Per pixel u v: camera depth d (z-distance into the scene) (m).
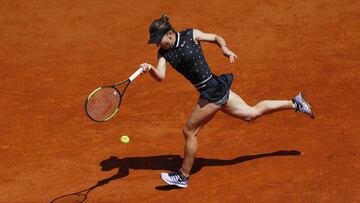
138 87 44.41
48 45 52.97
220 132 37.56
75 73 47.47
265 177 32.75
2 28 56.69
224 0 59.00
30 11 59.62
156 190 32.44
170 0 59.94
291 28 52.88
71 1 61.03
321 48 49.09
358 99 40.47
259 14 55.75
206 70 30.48
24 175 34.28
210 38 30.55
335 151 34.56
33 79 46.81
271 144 35.81
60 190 32.78
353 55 47.53
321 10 55.81
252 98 41.91
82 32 54.91
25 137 38.41
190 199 31.47
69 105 42.38
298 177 32.53
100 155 35.97
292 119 38.34
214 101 30.73
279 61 47.34
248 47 50.06
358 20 53.59
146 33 53.81
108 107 30.72
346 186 31.52
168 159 35.28
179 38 29.98
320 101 40.56
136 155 35.81
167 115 40.25
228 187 32.19
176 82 44.84
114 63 48.81
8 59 50.72
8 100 43.56
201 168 34.00
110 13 58.03
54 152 36.50
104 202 31.59
